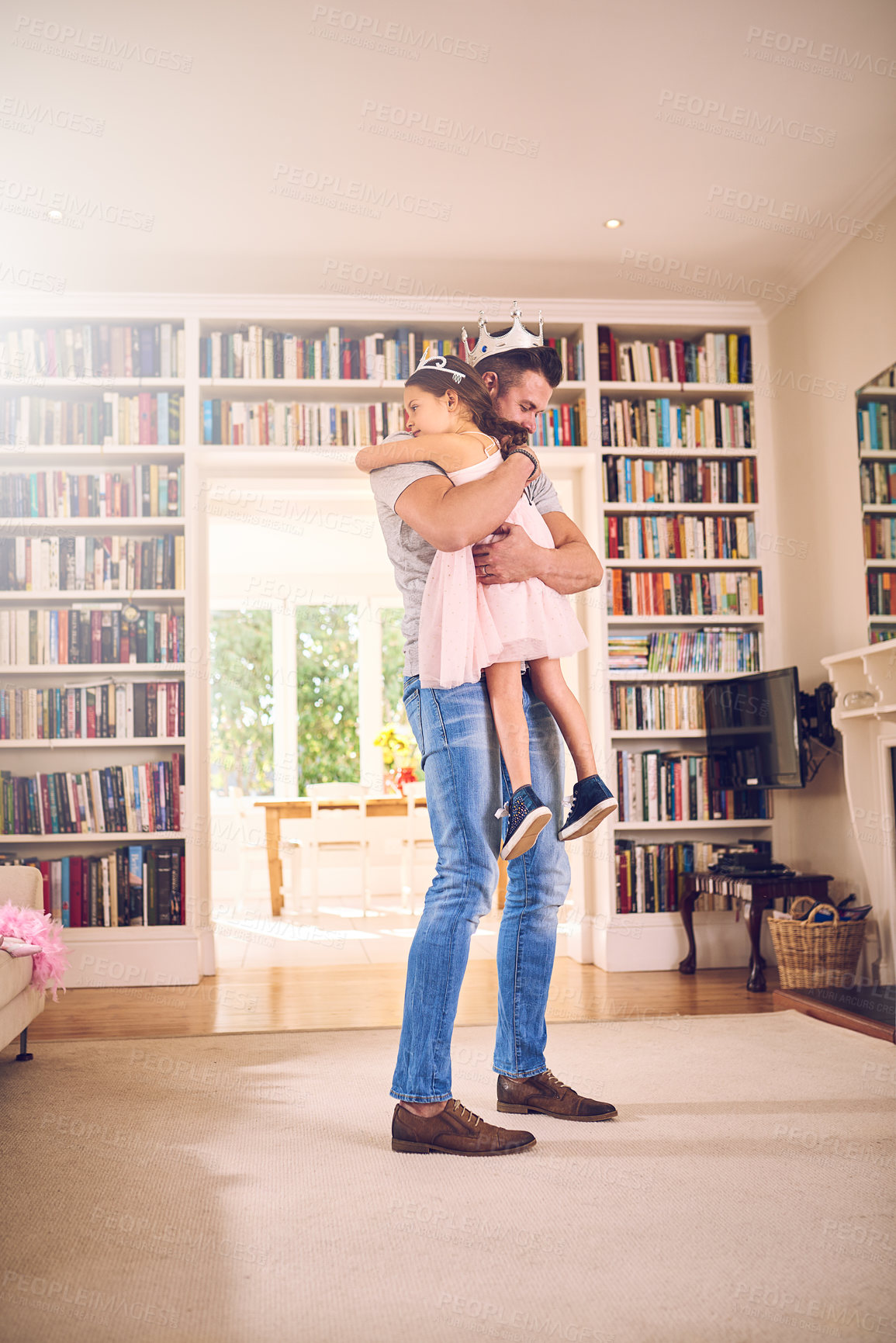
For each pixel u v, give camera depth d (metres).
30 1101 2.21
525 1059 2.05
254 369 4.53
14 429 4.48
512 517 1.95
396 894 7.95
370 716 8.23
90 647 4.44
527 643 1.86
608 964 4.42
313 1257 1.40
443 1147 1.80
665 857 4.53
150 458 4.62
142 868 4.31
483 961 4.60
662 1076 2.34
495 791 1.89
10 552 4.46
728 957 4.51
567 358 4.76
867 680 3.79
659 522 4.69
